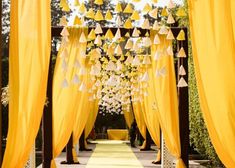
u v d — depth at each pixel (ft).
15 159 14.40
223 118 13.64
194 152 45.09
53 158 25.91
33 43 14.73
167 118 25.70
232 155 13.56
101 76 42.27
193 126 35.45
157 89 25.86
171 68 25.73
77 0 16.94
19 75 14.53
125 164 41.04
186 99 27.27
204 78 14.24
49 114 25.71
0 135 14.24
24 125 14.57
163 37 24.63
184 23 29.58
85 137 60.90
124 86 47.98
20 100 14.56
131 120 69.51
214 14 13.96
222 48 13.74
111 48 24.72
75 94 25.45
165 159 33.30
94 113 61.21
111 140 86.22
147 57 25.55
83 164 41.04
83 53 24.80
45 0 14.88
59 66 25.31
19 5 14.66
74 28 24.85
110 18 17.76
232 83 13.60
